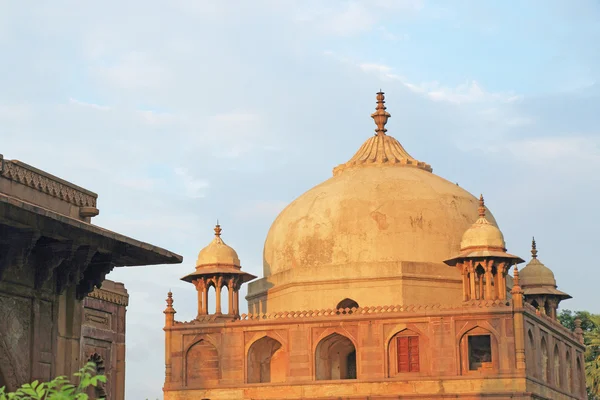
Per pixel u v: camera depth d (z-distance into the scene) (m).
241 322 46.25
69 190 22.70
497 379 43.16
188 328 46.84
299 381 45.06
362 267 47.62
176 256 23.22
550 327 47.62
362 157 52.31
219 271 48.09
